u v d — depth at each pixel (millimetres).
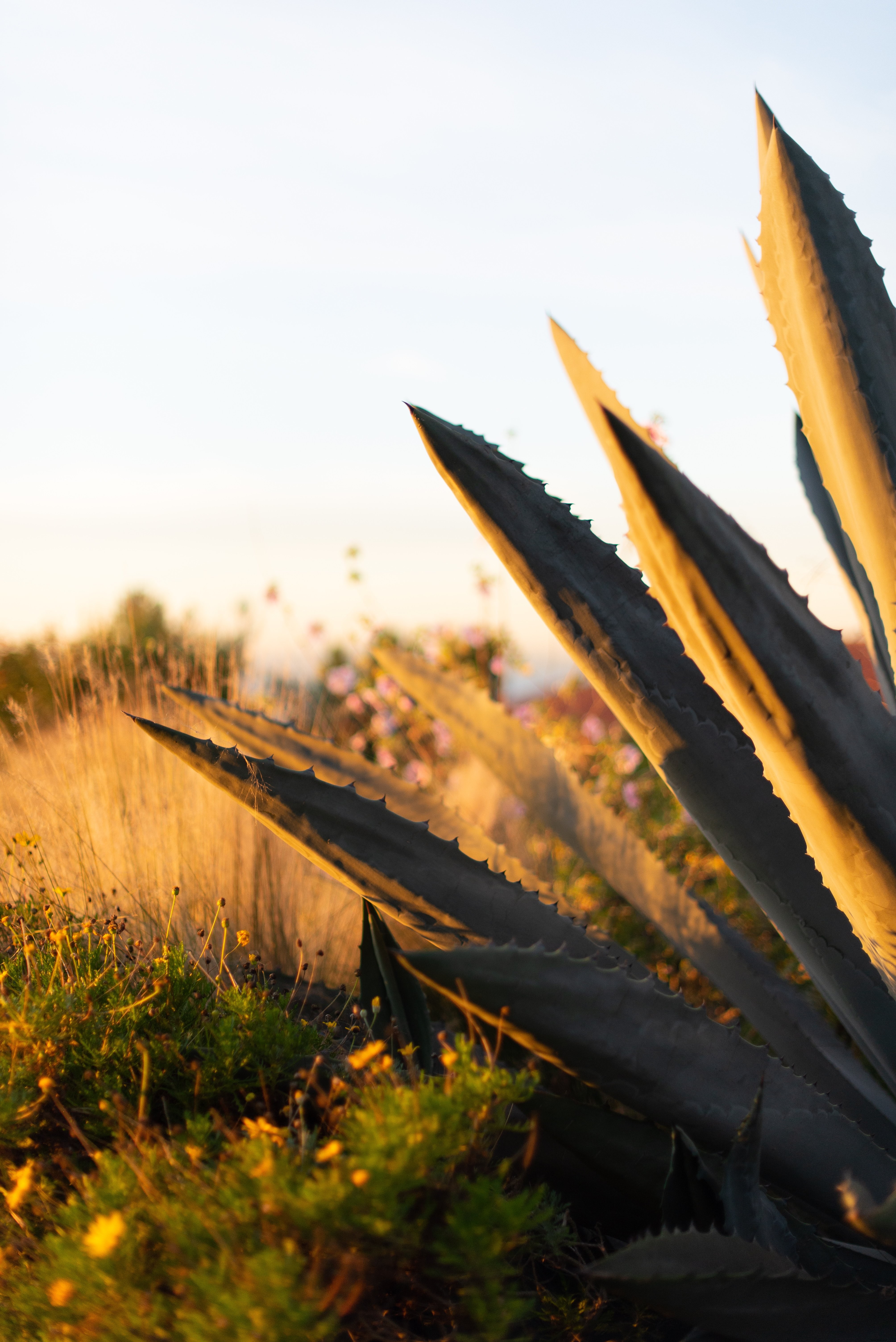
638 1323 2445
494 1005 2352
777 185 2590
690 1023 2426
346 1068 2533
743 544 2422
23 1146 2457
